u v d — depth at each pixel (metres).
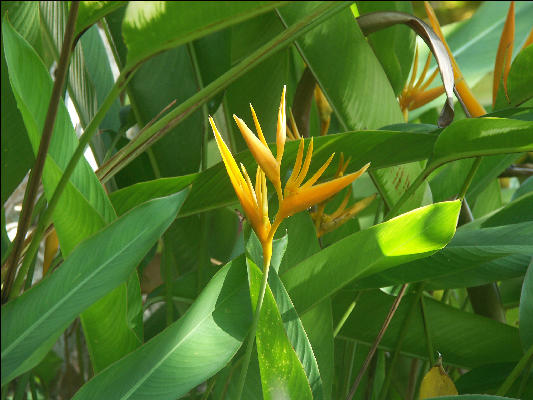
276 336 1.24
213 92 1.26
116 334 1.28
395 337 1.71
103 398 1.20
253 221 1.22
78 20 1.12
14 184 1.45
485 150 1.43
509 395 1.60
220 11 1.11
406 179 1.64
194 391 1.65
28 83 1.21
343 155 1.47
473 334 1.69
